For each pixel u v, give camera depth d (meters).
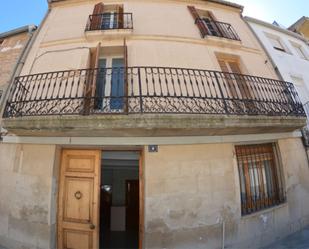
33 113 4.16
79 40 5.60
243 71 6.17
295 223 5.46
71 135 4.28
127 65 4.93
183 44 5.70
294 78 7.28
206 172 4.46
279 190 5.52
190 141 4.43
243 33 7.18
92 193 4.36
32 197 4.40
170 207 4.13
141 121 3.68
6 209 4.66
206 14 7.23
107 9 6.61
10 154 4.89
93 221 4.26
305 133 6.34
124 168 7.62
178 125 3.77
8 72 5.96
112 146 4.37
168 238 4.03
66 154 4.64
